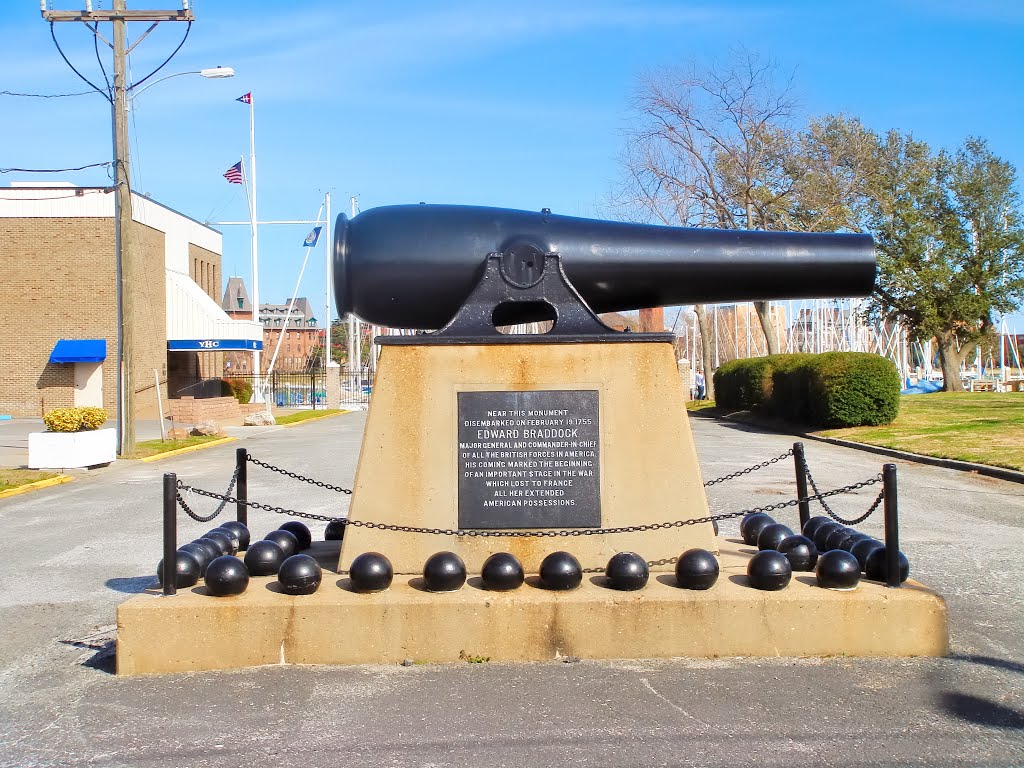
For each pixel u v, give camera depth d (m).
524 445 5.23
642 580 4.82
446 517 5.22
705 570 4.81
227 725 4.03
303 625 4.72
